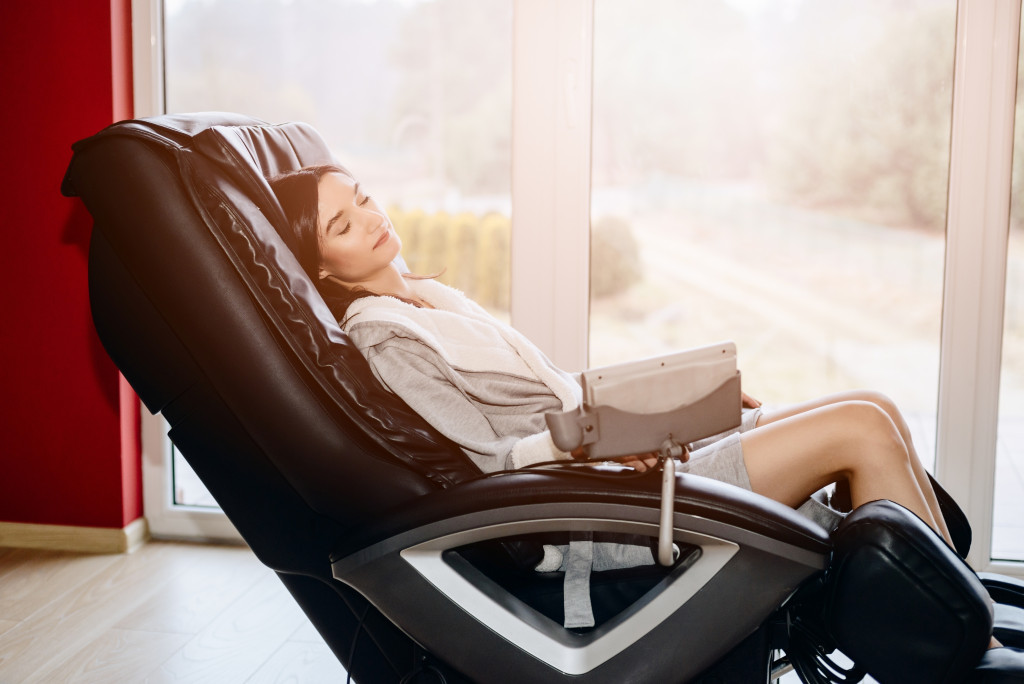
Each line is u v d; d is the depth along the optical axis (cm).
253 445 122
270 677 179
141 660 186
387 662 134
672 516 105
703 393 109
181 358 119
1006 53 206
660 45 224
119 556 244
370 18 235
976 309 214
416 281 156
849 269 226
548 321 231
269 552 128
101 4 231
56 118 235
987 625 105
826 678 122
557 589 122
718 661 111
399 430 117
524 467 120
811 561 108
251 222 116
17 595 219
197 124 125
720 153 226
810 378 232
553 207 227
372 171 240
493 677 112
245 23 241
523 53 223
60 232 238
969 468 220
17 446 248
